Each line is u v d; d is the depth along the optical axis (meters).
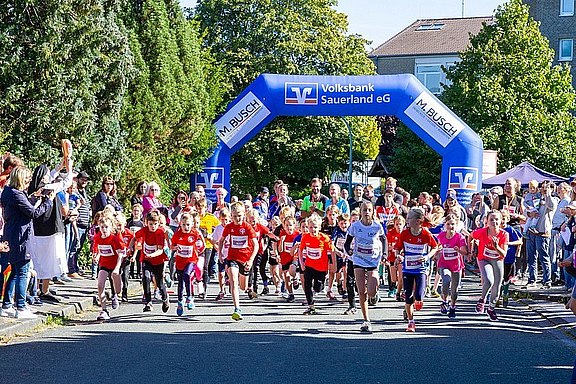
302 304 14.77
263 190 20.02
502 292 14.69
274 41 43.81
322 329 11.71
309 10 44.88
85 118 17.45
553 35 56.19
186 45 25.55
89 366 8.61
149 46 22.38
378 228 11.62
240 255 13.36
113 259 12.51
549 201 16.98
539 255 17.06
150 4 22.45
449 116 23.64
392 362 9.13
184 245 13.35
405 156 40.28
